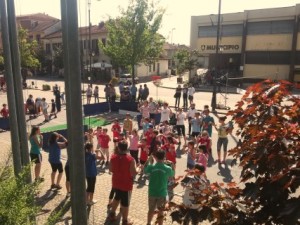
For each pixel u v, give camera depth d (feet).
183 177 10.61
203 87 135.03
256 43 133.80
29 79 170.91
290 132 7.96
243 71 138.00
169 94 114.73
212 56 151.12
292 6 124.06
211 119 44.19
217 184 9.21
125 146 23.12
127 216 23.65
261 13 130.82
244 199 8.40
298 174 7.54
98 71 164.76
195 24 148.56
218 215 8.56
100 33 165.89
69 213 24.66
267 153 8.07
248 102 9.44
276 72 129.08
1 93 109.91
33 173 30.78
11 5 18.47
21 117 19.49
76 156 11.26
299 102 8.45
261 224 7.91
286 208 7.02
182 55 155.74
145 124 48.34
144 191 30.66
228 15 138.10
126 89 81.92
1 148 44.06
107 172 36.06
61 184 31.27
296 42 124.88
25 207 13.24
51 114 73.26
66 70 11.27
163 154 22.31
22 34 146.00
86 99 84.12
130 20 99.14
